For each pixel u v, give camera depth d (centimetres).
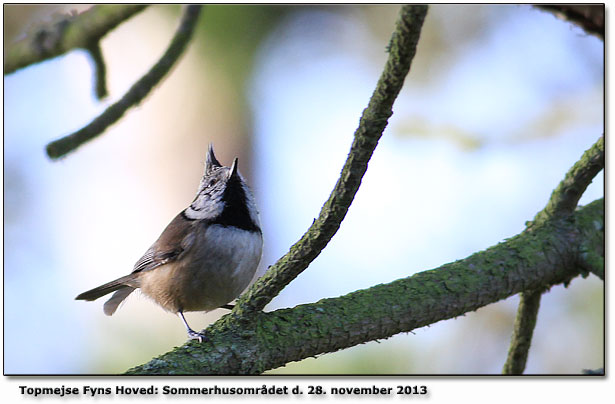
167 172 1409
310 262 670
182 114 1414
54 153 771
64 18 901
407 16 519
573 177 848
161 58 816
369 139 593
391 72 555
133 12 865
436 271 779
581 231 835
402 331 742
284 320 714
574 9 858
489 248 823
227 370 680
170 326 1153
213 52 1362
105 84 915
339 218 635
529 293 837
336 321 717
